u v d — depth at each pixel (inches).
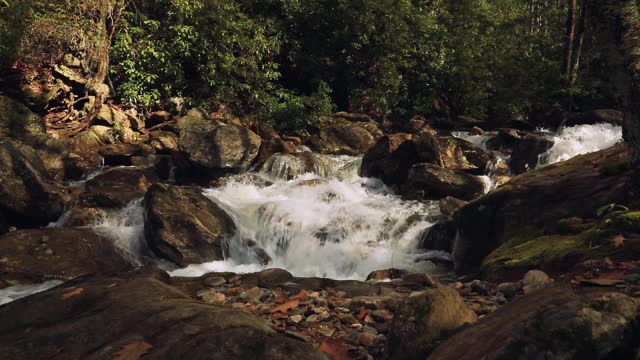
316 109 630.5
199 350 114.5
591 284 151.8
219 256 291.9
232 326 125.3
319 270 299.4
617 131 490.6
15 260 259.4
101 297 150.8
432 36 783.7
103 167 444.8
